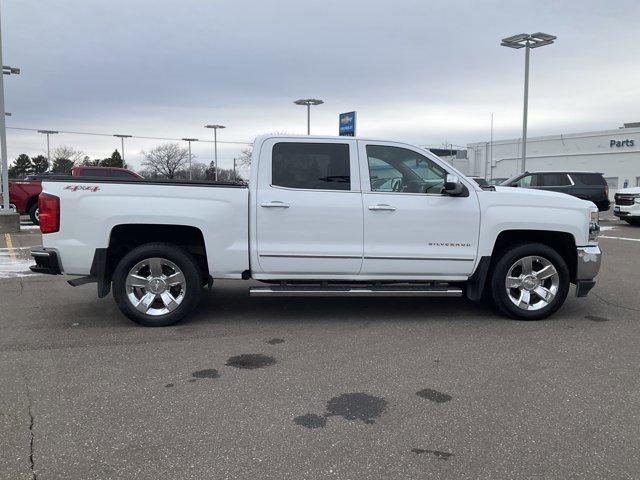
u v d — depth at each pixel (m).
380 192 6.08
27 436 3.51
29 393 4.18
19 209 18.14
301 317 6.49
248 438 3.51
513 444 3.45
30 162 89.56
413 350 5.27
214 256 5.94
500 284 6.29
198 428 3.64
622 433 3.60
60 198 5.73
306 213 5.94
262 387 4.34
